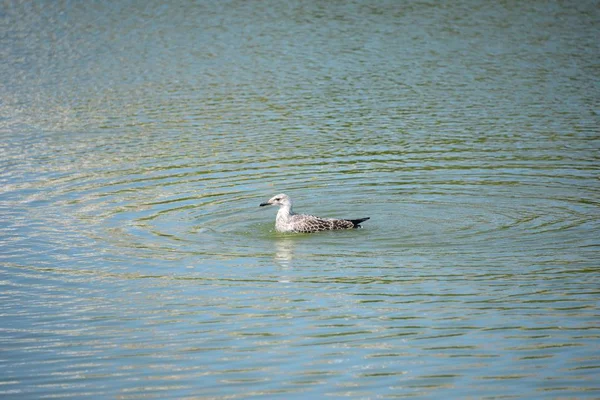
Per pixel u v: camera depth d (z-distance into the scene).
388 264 22.22
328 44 49.09
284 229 24.92
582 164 30.20
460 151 31.98
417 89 40.75
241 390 16.17
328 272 21.83
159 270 22.17
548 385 15.98
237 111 37.75
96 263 22.70
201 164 31.00
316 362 17.19
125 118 37.03
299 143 33.28
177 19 55.06
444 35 50.56
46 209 26.86
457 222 25.17
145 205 27.16
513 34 50.59
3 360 17.58
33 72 44.84
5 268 22.39
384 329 18.56
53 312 19.83
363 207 26.70
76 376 16.88
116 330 18.88
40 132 35.25
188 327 18.95
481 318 18.97
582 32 50.75
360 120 36.19
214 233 24.86
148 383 16.53
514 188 27.95
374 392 15.95
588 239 23.50
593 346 17.44
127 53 48.00
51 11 56.88
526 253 22.69
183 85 42.00
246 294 20.61
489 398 15.60
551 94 39.50
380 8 56.94
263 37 50.75
